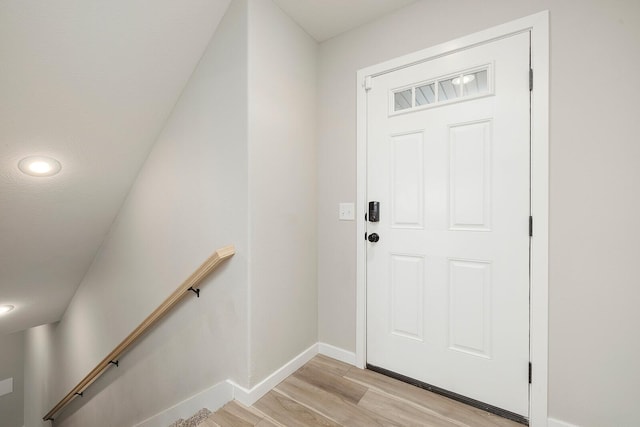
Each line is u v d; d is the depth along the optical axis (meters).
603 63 1.15
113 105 1.62
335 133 1.90
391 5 1.61
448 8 1.50
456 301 1.49
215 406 1.55
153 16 1.38
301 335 1.80
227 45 1.50
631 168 1.11
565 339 1.23
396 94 1.69
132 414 2.21
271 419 1.30
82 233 2.33
